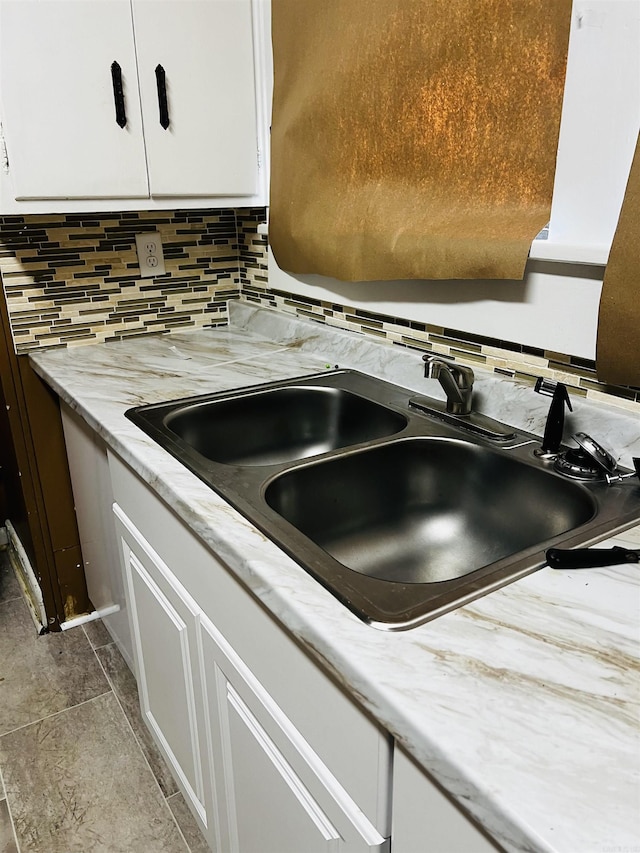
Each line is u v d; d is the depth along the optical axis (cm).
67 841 136
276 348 174
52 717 169
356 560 105
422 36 110
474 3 100
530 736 49
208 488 94
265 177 162
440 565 105
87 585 202
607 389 99
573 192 94
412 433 113
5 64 125
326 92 133
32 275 163
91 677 183
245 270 192
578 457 96
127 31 135
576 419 102
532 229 98
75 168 137
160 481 98
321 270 143
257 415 140
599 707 52
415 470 113
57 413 181
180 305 188
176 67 143
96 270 171
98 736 163
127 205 147
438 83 109
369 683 55
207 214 184
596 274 94
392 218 122
